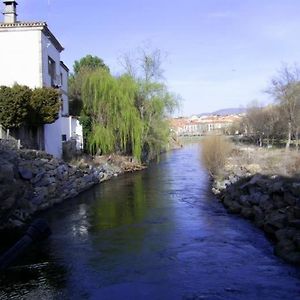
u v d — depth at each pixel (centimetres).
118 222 1962
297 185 1836
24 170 2178
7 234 1742
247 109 9200
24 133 2792
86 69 5956
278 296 1069
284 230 1553
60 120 3469
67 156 3506
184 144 10525
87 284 1180
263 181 2220
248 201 2175
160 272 1267
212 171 3534
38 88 2855
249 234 1712
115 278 1222
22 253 267
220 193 2684
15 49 3098
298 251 1362
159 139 4894
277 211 1798
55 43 3603
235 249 1496
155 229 1817
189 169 4400
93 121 4288
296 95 5088
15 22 3219
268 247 1516
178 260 1379
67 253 1472
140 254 1453
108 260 1388
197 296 1080
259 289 1116
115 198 2648
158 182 3403
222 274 1238
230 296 1074
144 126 4600
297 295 1073
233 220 1986
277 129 6053
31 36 3092
